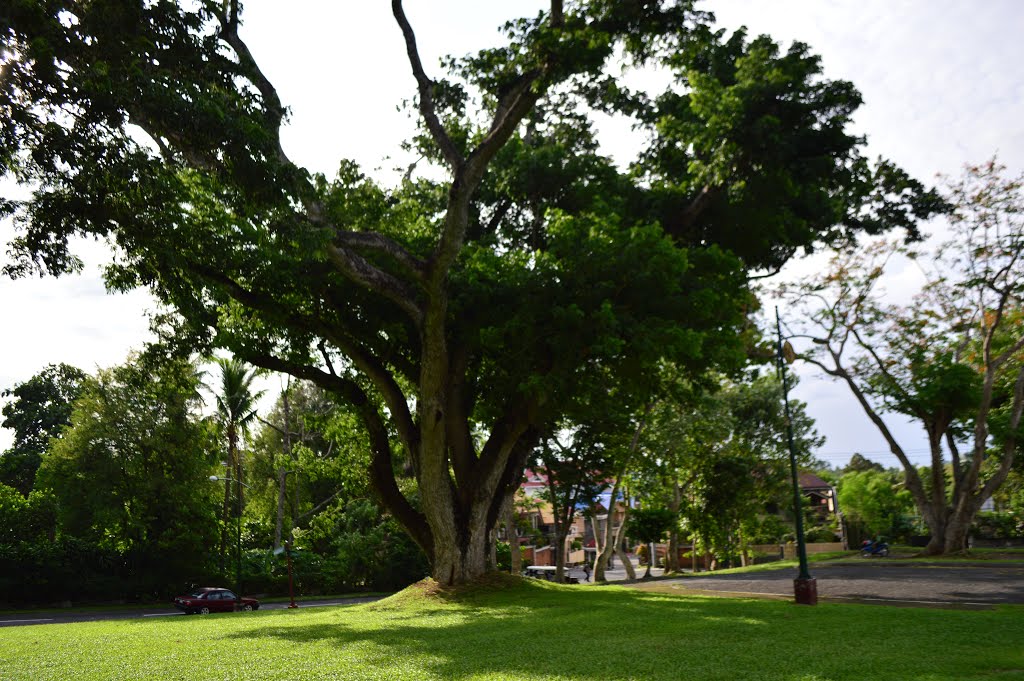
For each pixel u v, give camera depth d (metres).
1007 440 33.78
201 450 45.41
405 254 17.98
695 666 10.02
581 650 11.62
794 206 23.02
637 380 19.89
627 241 18.98
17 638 15.47
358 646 12.57
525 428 21.53
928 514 35.84
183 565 44.03
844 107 20.05
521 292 19.11
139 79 12.66
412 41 18.58
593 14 15.71
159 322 21.84
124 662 11.33
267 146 14.06
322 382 22.42
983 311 33.28
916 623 13.57
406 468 38.00
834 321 36.28
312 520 53.78
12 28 11.88
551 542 77.62
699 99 19.81
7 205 13.46
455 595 20.11
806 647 11.29
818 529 61.12
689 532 48.75
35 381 65.19
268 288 19.12
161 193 13.54
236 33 17.06
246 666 10.70
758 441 50.47
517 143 23.22
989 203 31.69
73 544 41.56
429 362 19.56
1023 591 19.30
